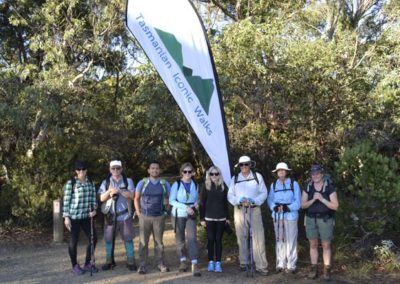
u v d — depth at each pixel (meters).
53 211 10.29
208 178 7.51
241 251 7.55
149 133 14.51
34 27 12.59
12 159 11.79
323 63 9.76
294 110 10.20
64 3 11.70
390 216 7.89
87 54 12.41
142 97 10.90
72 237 7.53
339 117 10.34
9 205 10.96
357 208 7.84
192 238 7.41
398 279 6.96
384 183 7.62
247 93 10.18
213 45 10.71
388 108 10.64
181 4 8.45
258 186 7.39
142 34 8.48
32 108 10.38
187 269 7.71
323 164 10.31
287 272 7.39
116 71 13.40
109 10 11.75
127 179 7.70
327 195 7.02
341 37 11.33
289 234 7.35
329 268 7.06
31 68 11.01
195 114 8.34
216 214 7.50
